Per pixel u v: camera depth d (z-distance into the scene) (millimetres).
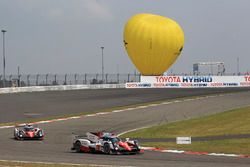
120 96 124062
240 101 105500
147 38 160875
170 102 109250
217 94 122312
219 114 85562
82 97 123938
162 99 115938
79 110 102562
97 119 89375
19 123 87062
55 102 114938
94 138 49406
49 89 144750
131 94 127562
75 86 150625
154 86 141875
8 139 67625
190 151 49875
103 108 104625
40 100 118500
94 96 125438
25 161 41438
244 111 85312
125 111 98562
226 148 51812
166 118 87000
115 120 87375
